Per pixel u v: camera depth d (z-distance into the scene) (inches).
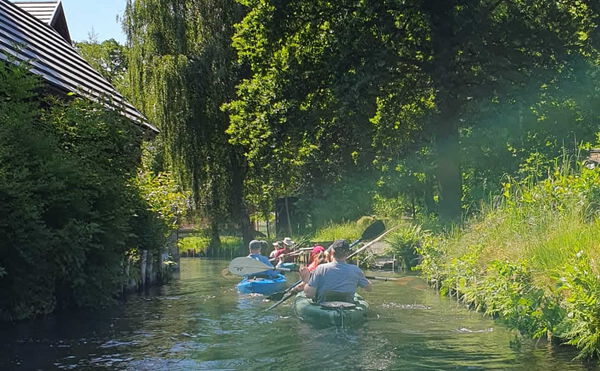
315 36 879.7
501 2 864.9
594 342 273.1
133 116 767.7
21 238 362.9
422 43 819.4
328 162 1066.1
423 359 294.5
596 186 431.8
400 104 910.4
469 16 776.9
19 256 375.9
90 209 424.5
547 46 840.3
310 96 872.3
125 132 508.7
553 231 403.9
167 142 1149.7
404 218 1123.3
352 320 377.4
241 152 1219.9
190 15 1195.9
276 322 397.7
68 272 420.8
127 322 400.5
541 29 839.1
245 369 285.1
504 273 356.5
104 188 440.5
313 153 970.1
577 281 283.1
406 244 762.2
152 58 1177.4
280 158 916.6
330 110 863.1
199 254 1253.1
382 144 987.9
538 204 473.4
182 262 1024.2
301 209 1251.2
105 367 290.8
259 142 898.1
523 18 846.5
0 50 501.4
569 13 856.9
